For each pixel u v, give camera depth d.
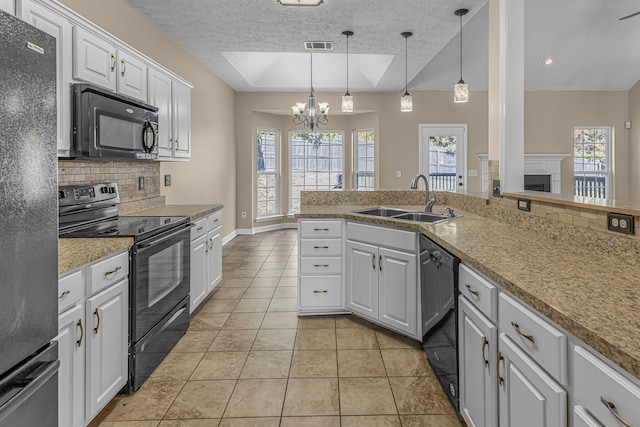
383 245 2.57
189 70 4.61
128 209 2.95
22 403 1.04
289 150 7.38
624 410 0.69
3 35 0.96
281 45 4.33
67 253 1.57
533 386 1.03
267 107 6.66
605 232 1.43
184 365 2.22
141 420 1.73
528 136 6.66
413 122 6.63
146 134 2.55
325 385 2.00
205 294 3.13
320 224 2.90
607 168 6.76
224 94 5.94
